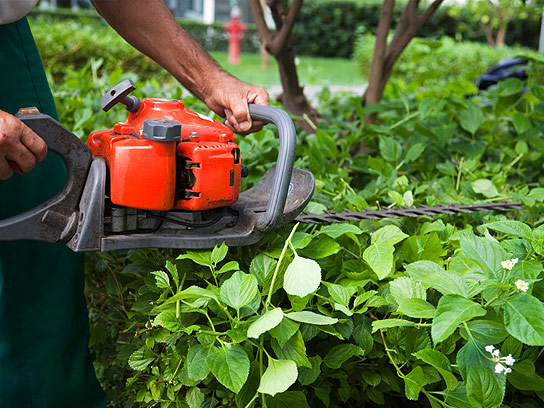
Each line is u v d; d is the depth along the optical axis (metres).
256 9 2.98
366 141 2.99
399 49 3.18
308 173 1.75
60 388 1.75
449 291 1.40
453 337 1.48
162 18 1.88
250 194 1.88
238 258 1.73
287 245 1.56
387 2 3.05
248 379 1.45
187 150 1.51
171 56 1.90
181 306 1.49
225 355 1.38
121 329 2.01
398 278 1.53
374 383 1.58
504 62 7.45
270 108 1.71
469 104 2.90
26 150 1.37
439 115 3.02
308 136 2.90
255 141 2.80
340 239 1.86
